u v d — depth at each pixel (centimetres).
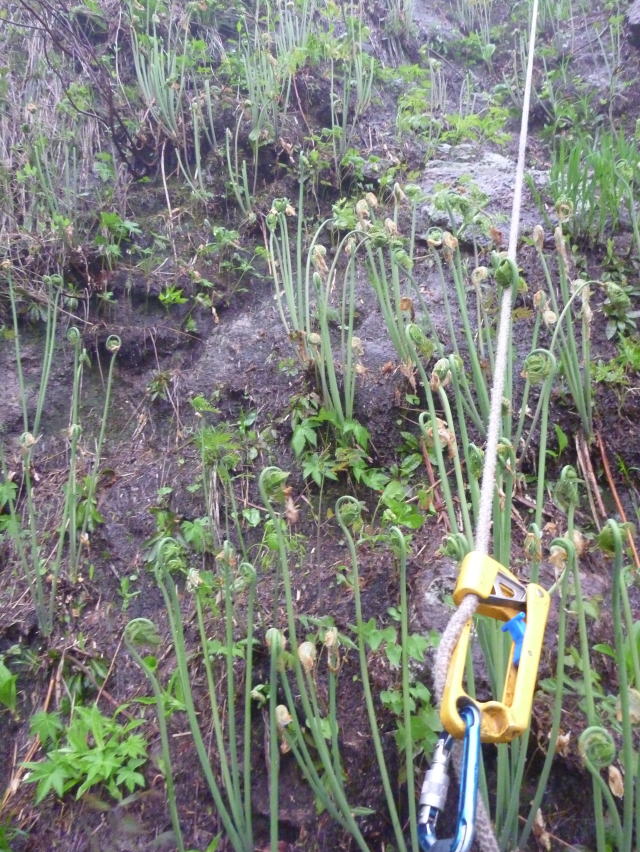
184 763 232
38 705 258
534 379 224
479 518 180
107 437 341
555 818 207
